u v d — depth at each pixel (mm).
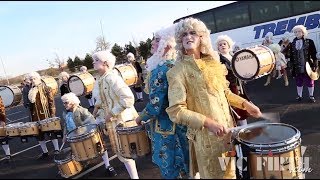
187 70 2471
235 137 2445
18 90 9547
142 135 3559
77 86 11680
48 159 5777
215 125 2287
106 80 3869
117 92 3785
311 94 7488
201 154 2500
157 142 2861
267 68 8453
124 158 3902
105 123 3996
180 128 2770
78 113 4707
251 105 2789
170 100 2418
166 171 2779
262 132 2480
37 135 5762
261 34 11094
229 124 2553
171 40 2850
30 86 6184
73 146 3965
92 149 3973
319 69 8273
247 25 11320
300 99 7750
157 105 2705
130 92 3832
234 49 11281
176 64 2539
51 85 10273
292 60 7617
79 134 3953
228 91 2826
